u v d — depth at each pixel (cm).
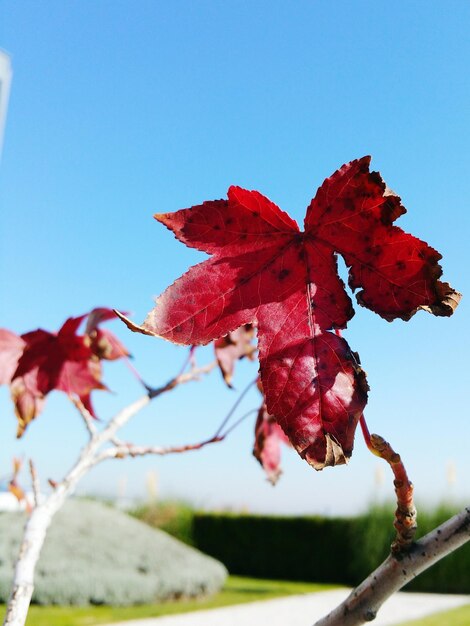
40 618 218
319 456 19
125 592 254
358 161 20
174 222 21
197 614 242
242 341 45
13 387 42
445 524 20
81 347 43
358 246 21
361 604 21
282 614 249
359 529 393
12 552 244
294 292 21
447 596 336
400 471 20
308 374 20
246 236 21
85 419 39
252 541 422
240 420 43
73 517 310
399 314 20
